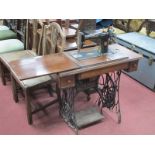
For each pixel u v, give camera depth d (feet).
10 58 9.61
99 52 7.88
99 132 8.27
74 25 11.84
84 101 9.96
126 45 11.76
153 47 10.85
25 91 8.02
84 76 7.09
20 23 12.65
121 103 9.89
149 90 10.96
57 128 8.40
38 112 9.18
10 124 8.50
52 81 8.43
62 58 7.52
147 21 12.55
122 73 12.38
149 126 8.61
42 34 9.57
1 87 10.82
